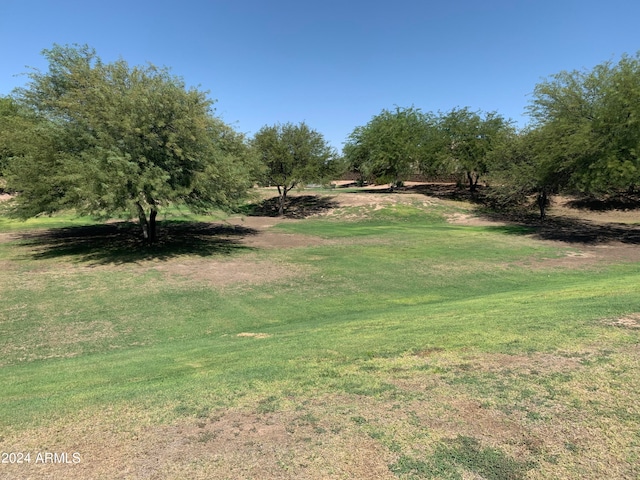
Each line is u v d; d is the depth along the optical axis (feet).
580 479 9.70
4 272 54.29
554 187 98.58
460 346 19.25
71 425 13.55
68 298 42.68
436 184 183.01
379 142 153.17
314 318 36.19
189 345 28.07
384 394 14.55
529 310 26.94
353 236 89.30
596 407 12.76
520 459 10.48
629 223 108.47
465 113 143.02
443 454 10.77
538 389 14.14
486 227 104.01
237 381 16.96
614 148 68.13
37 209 65.00
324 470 10.32
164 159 61.00
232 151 83.35
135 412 14.30
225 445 11.69
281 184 128.47
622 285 36.29
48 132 59.82
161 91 60.95
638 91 63.72
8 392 18.83
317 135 129.08
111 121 56.95
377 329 25.93
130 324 35.04
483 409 13.01
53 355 28.37
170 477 10.27
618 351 17.07
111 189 54.44
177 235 90.27
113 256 66.44
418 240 82.84
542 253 68.33
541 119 99.25
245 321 35.78
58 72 70.03
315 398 14.60
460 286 48.16
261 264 60.59
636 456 10.40
